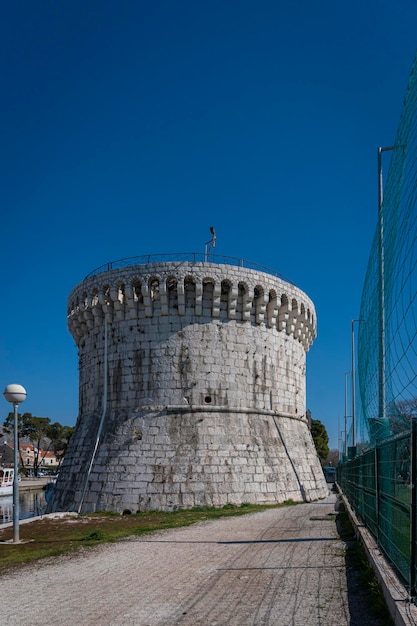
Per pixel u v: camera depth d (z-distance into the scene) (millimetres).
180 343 32844
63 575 13391
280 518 23859
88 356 36750
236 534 19141
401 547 9148
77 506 31594
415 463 8039
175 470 30625
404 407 8945
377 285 12570
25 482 91938
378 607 8844
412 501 8023
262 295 34656
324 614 9039
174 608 9867
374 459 13156
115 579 12594
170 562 14344
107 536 19969
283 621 8789
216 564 13695
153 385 32625
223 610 9578
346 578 11430
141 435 31719
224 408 32594
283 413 35719
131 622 9125
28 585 12461
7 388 19906
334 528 19469
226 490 30641
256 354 34469
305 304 38188
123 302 34156
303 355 40688
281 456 33938
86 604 10438
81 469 33188
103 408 33750
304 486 34875
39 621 9445
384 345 11477
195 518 25406
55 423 127250
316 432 91000
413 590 7910
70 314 38781
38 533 21906
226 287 33969
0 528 23516
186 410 32062
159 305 33344
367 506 15148
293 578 11664
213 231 36969
